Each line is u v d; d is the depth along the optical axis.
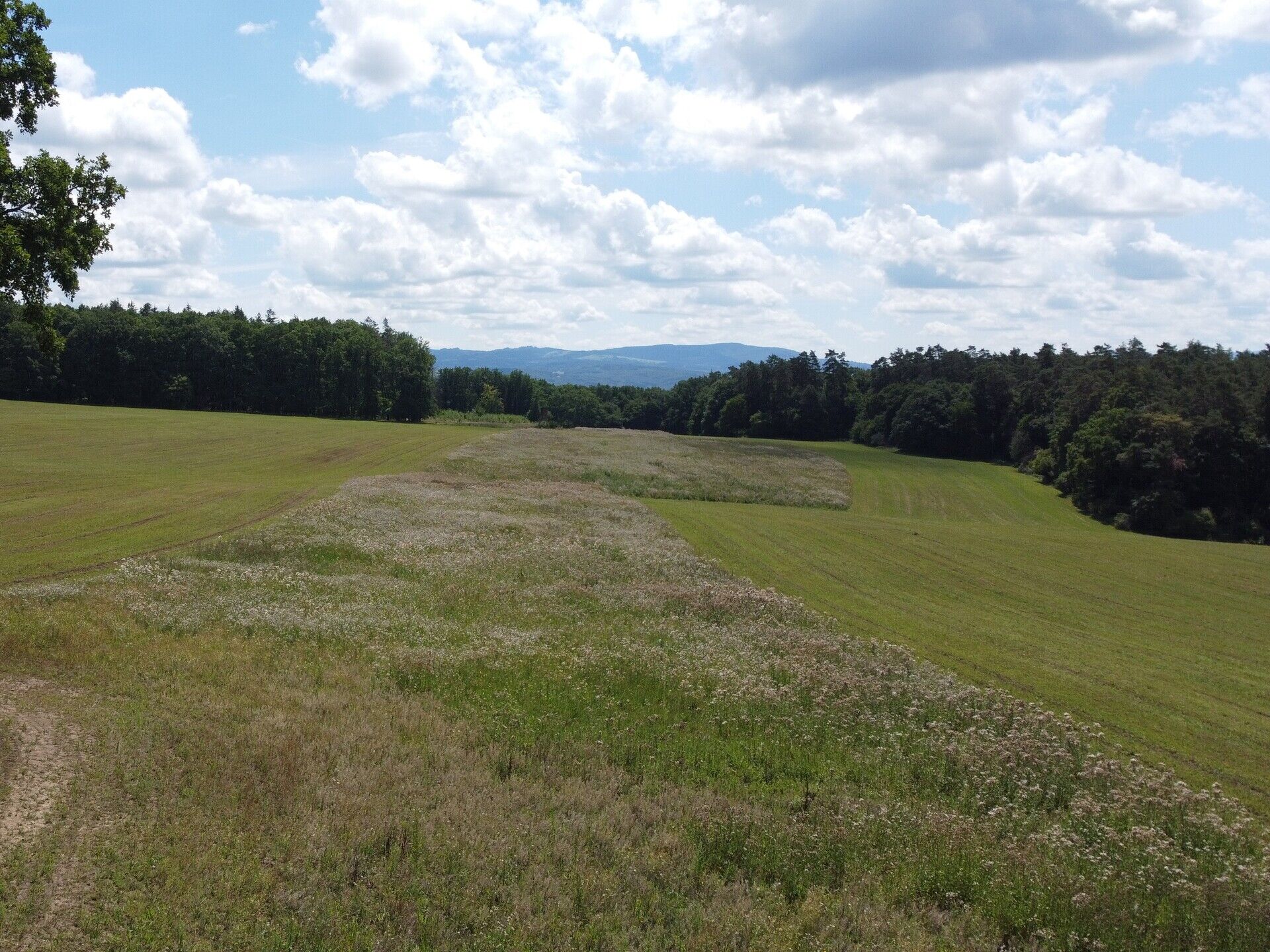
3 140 20.12
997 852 10.93
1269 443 71.12
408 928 8.36
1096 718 18.20
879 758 14.56
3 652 15.85
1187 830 12.41
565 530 39.12
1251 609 33.22
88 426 79.38
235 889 8.69
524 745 13.73
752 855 10.52
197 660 16.48
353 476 56.41
